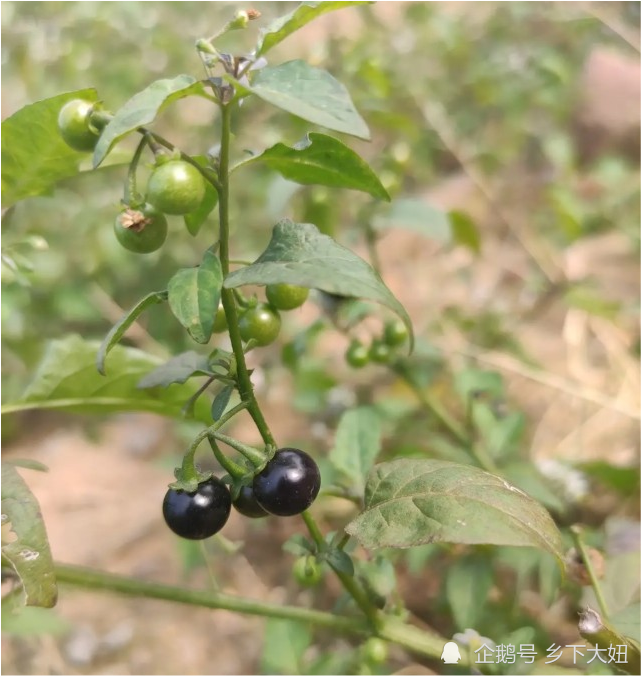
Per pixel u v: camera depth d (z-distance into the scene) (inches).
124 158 6.1
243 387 4.5
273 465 4.3
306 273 3.9
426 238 14.5
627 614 6.3
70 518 11.5
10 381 10.7
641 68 14.6
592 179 14.2
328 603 9.0
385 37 13.6
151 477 12.1
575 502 8.5
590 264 12.7
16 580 5.5
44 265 12.0
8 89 13.0
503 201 14.2
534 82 14.3
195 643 9.5
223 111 4.3
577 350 11.6
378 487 4.5
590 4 15.2
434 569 8.9
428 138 13.3
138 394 6.5
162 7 13.9
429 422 9.1
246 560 9.3
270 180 11.9
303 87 4.2
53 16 13.4
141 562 10.5
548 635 7.6
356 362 8.3
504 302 12.4
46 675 8.5
